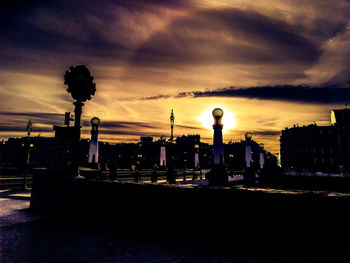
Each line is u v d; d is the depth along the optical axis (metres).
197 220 5.00
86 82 7.20
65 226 5.47
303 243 4.04
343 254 3.74
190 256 3.73
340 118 72.44
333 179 11.88
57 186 6.91
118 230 5.23
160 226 5.37
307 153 74.62
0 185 14.86
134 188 5.84
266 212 4.38
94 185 6.40
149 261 3.53
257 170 19.73
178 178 21.89
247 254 3.82
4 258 3.58
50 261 3.50
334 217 3.87
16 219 6.00
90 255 3.75
